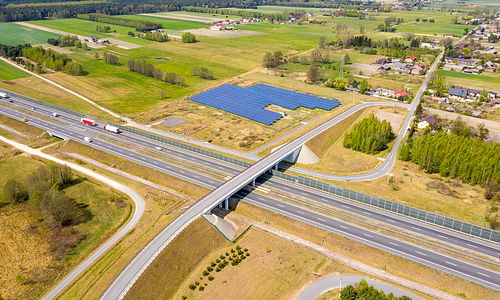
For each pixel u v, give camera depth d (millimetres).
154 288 90688
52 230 116000
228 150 164250
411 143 163625
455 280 91812
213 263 100312
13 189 127750
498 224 110688
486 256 99438
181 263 98750
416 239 106375
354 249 103625
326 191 132250
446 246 103625
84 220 120625
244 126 192625
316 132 176250
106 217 122188
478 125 181250
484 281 91312
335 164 154000
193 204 116938
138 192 136125
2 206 126688
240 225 116188
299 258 101500
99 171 150750
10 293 92438
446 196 128000
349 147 170125
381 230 110625
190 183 137375
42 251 107375
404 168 149000
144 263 94562
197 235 106625
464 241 105625
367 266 98188
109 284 90062
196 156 159750
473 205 122312
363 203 125188
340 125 189500
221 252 105375
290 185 137500
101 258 102938
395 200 126250
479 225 111875
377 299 80812
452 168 139250
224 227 113250
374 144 161125
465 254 100250
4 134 183750
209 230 109500
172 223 108625
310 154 157500
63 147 170250
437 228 111625
